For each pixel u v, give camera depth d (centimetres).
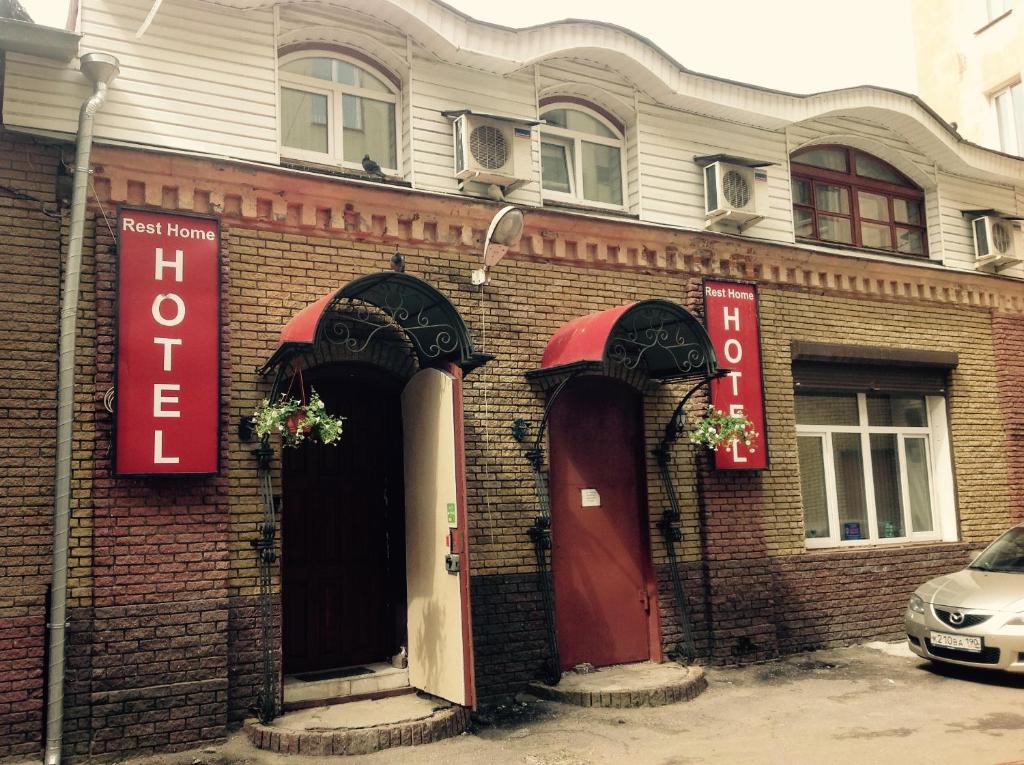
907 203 1291
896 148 1252
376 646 883
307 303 823
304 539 861
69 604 695
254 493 776
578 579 946
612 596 962
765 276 1099
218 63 818
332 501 879
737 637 998
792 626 1047
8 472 689
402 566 874
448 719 739
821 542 1138
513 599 884
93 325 732
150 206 765
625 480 991
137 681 702
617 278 1000
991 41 1825
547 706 831
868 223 1244
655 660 966
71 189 734
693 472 1015
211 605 736
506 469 904
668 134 1062
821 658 1025
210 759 684
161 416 734
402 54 912
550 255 962
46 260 723
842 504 1166
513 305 932
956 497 1234
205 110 805
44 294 719
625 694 831
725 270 1071
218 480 756
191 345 754
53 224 729
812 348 1122
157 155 759
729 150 1104
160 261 754
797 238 1165
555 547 938
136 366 731
